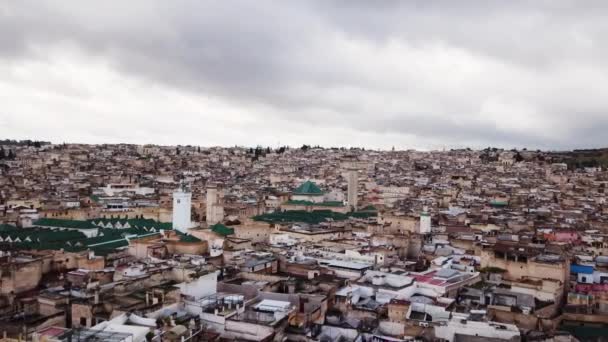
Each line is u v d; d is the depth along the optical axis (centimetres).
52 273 17038
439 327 11750
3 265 15375
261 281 15012
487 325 11706
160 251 19200
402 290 14475
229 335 11162
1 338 10738
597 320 14425
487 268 17712
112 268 16138
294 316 12050
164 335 10131
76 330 10219
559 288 15525
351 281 15462
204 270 14625
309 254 18925
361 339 11281
